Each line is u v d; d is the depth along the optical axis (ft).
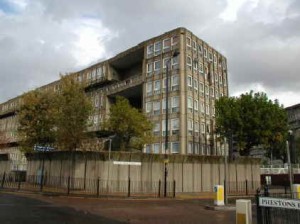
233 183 107.14
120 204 64.54
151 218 47.42
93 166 92.12
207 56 169.99
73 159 95.50
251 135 139.64
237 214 30.12
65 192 83.30
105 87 192.85
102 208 56.65
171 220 46.11
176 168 97.91
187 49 155.53
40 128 129.59
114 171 91.30
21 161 195.93
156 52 163.53
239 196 88.74
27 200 62.90
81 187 92.12
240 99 143.13
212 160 104.99
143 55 179.42
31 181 114.93
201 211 57.72
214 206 61.26
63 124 106.42
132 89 175.32
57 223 39.11
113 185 90.48
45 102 131.64
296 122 230.27
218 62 178.60
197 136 150.71
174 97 149.79
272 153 215.72
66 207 55.16
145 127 127.13
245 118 138.82
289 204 25.14
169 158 96.99
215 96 170.19
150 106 159.33
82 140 109.91
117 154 92.22
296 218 24.86
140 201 72.38
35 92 133.49
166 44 159.94
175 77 151.64
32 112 130.72
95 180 90.89
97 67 199.00
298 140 164.04
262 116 138.62
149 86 162.30
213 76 171.73
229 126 140.15
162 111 153.48
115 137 127.44
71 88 112.37
